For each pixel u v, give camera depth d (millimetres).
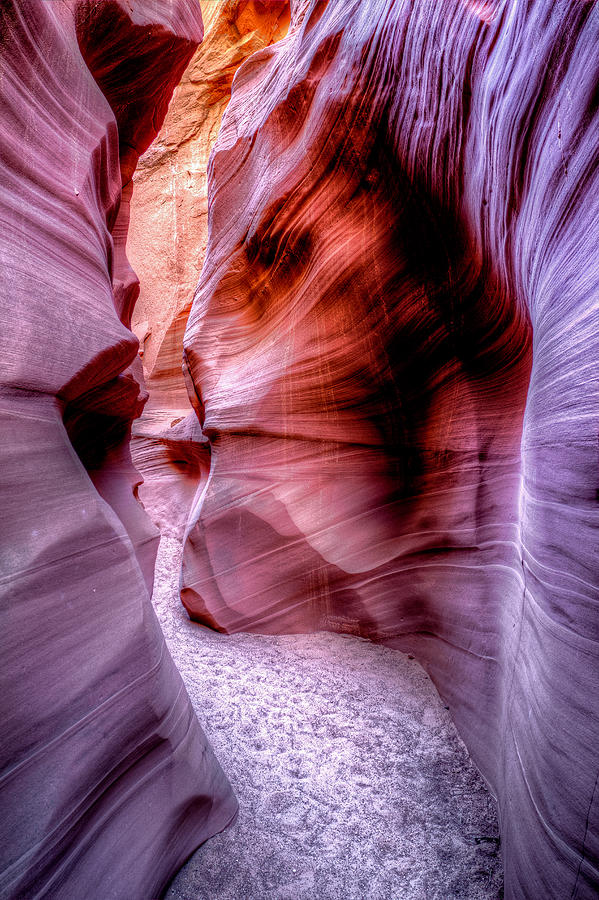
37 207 2066
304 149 4055
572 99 1770
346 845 2357
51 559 1625
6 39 2053
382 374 4320
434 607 3984
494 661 2887
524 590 2324
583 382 1570
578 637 1555
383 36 3268
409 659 4180
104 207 3115
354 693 3715
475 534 3549
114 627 1835
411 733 3236
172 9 3891
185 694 2369
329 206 4004
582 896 1390
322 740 3162
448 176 3012
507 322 3078
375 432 4617
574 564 1601
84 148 2566
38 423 1791
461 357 3771
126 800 1798
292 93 4289
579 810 1442
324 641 4535
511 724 2229
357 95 3424
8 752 1354
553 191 1916
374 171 3566
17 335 1730
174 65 4320
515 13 2229
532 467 2027
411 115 3115
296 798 2650
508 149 2270
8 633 1416
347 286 4145
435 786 2750
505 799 2232
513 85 2191
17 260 1826
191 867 2135
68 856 1494
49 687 1507
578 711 1508
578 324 1643
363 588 4504
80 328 2113
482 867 2223
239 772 2838
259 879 2135
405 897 2105
